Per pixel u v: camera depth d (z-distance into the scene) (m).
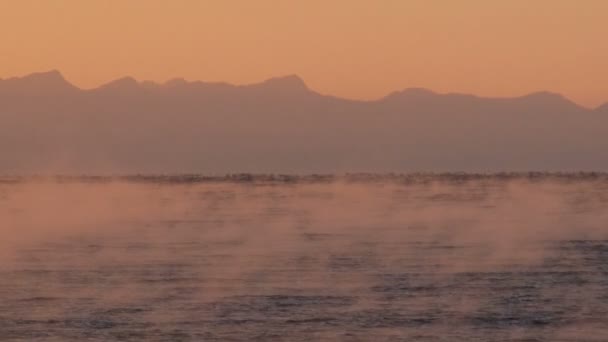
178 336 149.38
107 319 160.25
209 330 152.75
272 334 150.12
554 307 168.25
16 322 158.25
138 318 161.00
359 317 160.38
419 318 160.25
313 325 155.38
